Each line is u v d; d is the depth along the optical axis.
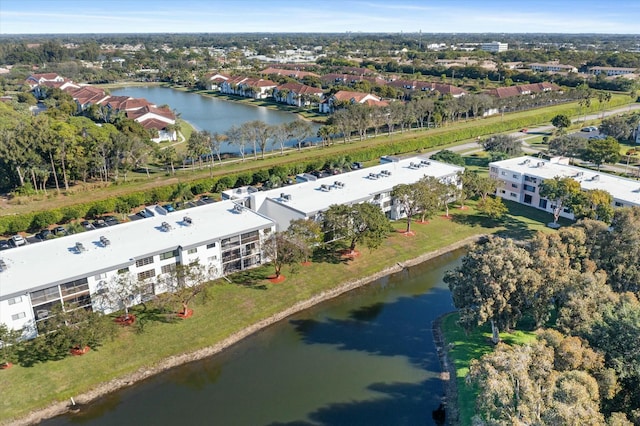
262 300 73.19
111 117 184.88
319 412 53.38
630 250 63.34
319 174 129.62
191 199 112.31
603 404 43.72
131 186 119.44
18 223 92.88
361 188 100.06
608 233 66.56
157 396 55.69
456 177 111.12
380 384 57.66
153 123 175.62
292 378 58.59
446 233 97.12
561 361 44.19
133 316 67.56
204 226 80.81
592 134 173.25
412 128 187.12
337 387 57.16
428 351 63.72
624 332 46.53
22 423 51.53
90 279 65.56
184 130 188.50
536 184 109.25
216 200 110.75
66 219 98.44
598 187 102.75
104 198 109.88
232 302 72.06
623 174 127.62
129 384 57.25
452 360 61.16
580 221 71.81
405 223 100.75
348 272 82.19
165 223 79.19
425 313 72.62
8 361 57.81
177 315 68.50
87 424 51.72
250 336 66.44
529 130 186.50
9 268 66.19
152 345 62.59
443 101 198.62
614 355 45.97
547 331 47.41
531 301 58.44
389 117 173.00
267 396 55.72
